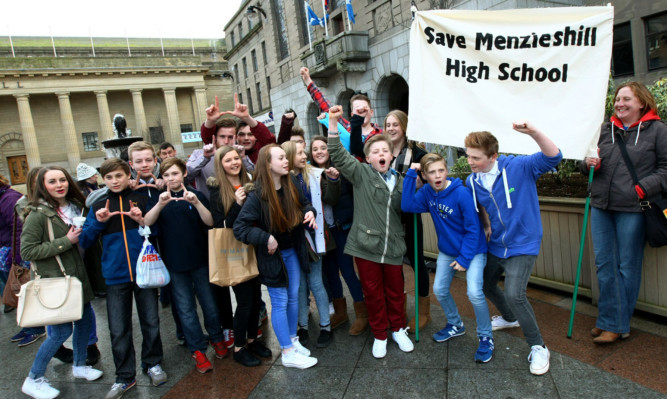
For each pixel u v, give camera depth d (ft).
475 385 8.75
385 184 10.31
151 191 10.82
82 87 124.47
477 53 10.44
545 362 8.91
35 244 9.78
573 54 9.81
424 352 10.34
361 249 10.28
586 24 9.66
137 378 10.75
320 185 11.60
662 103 12.81
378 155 10.08
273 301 10.39
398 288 10.54
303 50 68.13
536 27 10.01
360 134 11.87
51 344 10.15
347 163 10.35
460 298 13.39
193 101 145.48
